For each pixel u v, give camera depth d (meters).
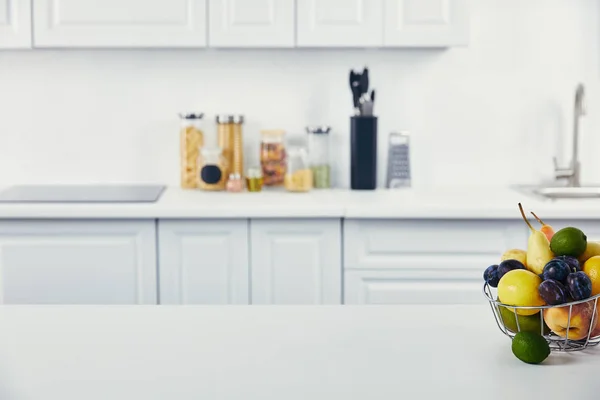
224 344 1.58
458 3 3.53
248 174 3.73
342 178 3.94
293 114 3.92
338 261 3.35
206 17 3.53
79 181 3.95
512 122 3.92
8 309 1.84
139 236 3.34
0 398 1.32
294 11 3.53
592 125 3.91
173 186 3.94
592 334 1.52
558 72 3.90
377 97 3.92
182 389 1.35
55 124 3.92
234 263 3.35
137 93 3.92
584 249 1.55
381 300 3.37
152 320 1.75
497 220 3.32
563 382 1.38
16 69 3.90
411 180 3.93
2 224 3.32
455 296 3.36
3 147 3.92
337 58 3.90
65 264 3.35
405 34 3.54
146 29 3.53
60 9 3.52
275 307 1.85
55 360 1.50
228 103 3.93
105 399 1.31
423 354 1.53
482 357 1.51
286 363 1.48
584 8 3.88
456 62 3.90
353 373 1.43
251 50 3.90
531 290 1.49
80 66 3.91
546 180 3.92
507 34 3.90
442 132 3.92
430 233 3.34
